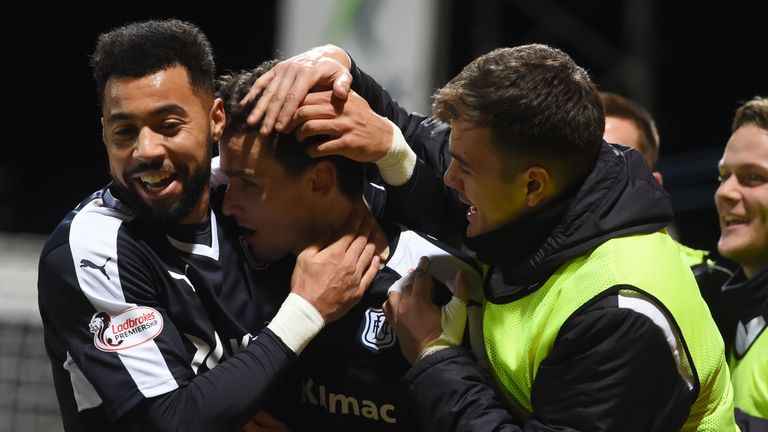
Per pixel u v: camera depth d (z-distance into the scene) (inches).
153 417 174.7
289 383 197.8
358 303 195.8
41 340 420.2
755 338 230.2
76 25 920.3
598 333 163.0
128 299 179.8
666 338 164.1
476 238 180.4
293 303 183.6
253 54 885.8
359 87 210.7
